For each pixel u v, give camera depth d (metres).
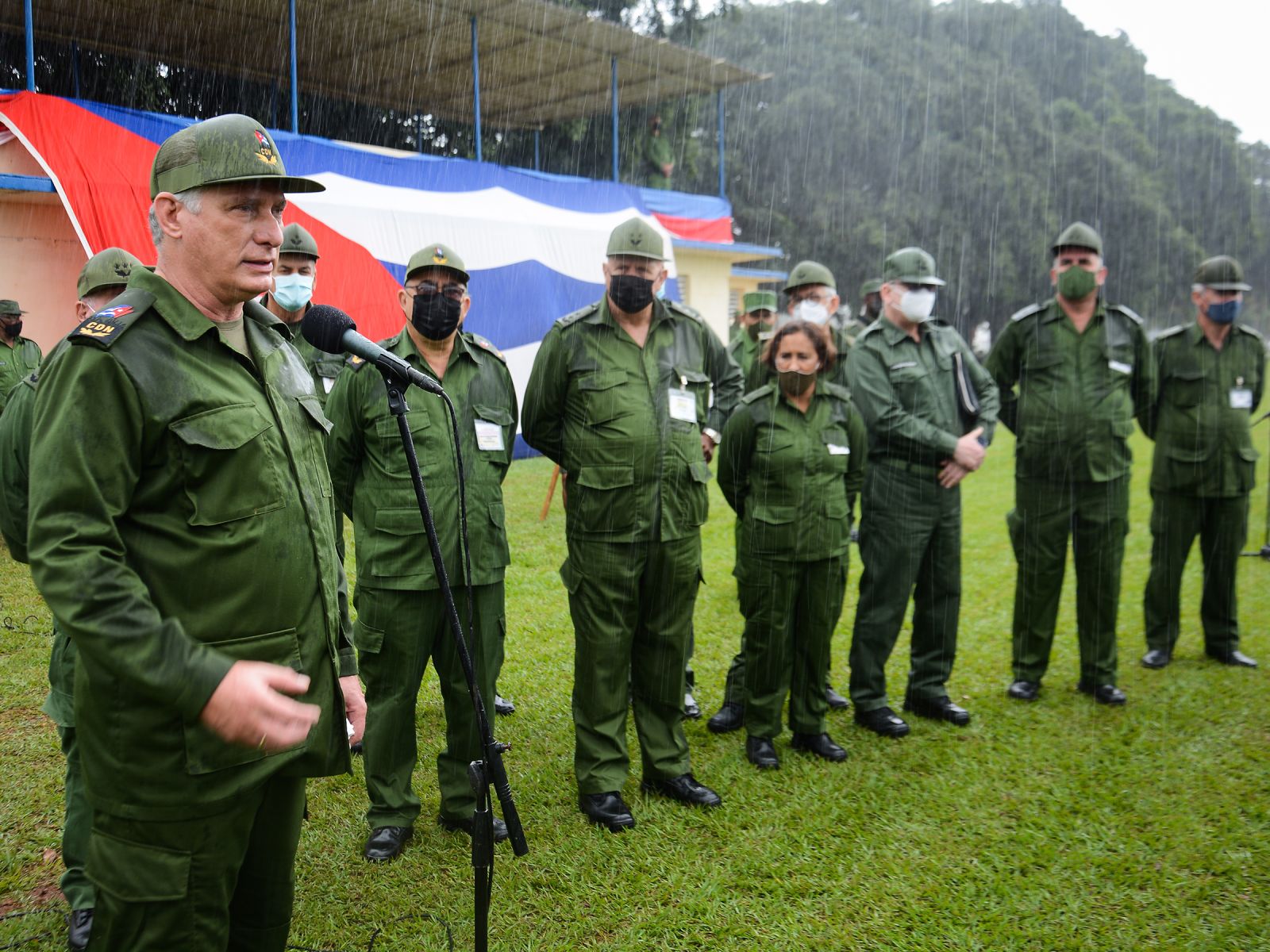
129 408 1.58
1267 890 2.93
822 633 3.77
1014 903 2.86
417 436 3.06
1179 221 36.50
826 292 4.92
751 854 3.11
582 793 3.32
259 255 1.72
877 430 4.05
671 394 3.34
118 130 8.41
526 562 6.66
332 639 1.85
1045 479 4.40
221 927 1.74
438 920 2.73
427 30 12.73
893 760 3.82
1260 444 13.34
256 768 1.70
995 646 5.24
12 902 2.79
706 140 27.31
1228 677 4.77
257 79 15.05
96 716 1.62
